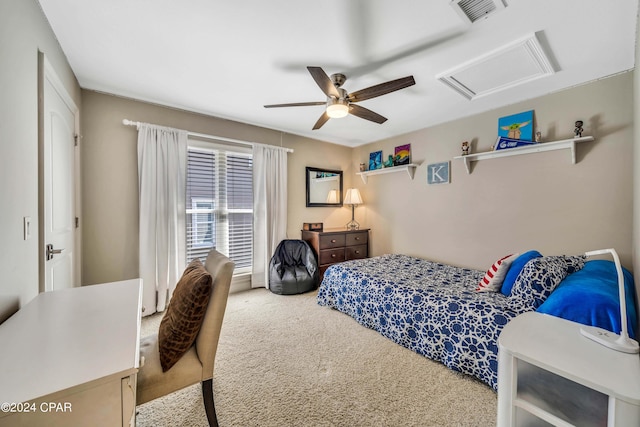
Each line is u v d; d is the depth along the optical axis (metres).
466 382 1.69
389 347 2.12
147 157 2.68
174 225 2.85
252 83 2.35
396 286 2.34
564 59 1.95
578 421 0.88
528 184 2.63
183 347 1.18
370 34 1.68
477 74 2.18
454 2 1.41
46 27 1.54
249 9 1.47
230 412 1.42
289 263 3.74
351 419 1.38
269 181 3.63
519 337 1.08
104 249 2.55
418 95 2.57
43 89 1.45
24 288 1.22
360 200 4.31
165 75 2.22
